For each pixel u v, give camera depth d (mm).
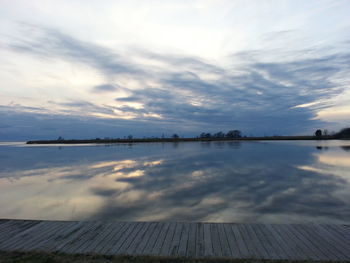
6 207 6195
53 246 3338
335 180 8602
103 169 12547
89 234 3732
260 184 8133
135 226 4035
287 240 3410
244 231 3738
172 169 11742
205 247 3219
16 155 23188
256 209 5586
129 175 10484
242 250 3125
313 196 6605
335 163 12859
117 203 6348
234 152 20328
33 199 6965
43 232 3844
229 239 3459
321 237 3496
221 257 2928
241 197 6613
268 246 3232
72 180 9773
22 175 11328
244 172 10461
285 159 14898
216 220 4934
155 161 15234
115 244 3361
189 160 15250
